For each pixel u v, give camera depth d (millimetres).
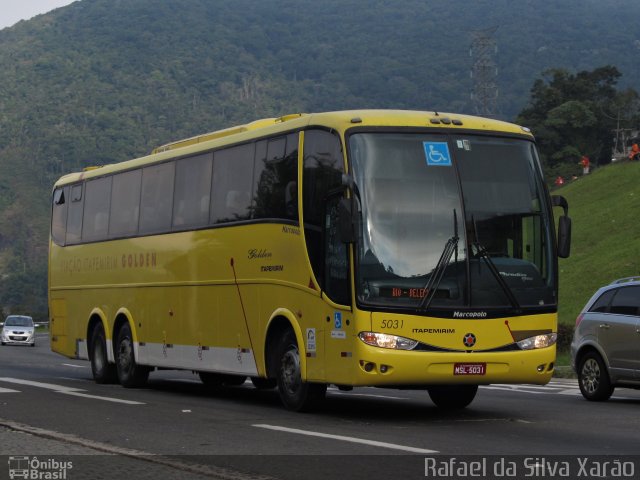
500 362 14016
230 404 16953
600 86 125438
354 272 13781
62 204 24672
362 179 14039
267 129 16406
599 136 120812
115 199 21781
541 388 21812
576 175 113938
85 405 16078
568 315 47719
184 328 18625
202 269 18016
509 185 14570
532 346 14242
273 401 17859
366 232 13883
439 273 13945
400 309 13734
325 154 14633
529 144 14914
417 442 11711
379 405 16922
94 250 22609
